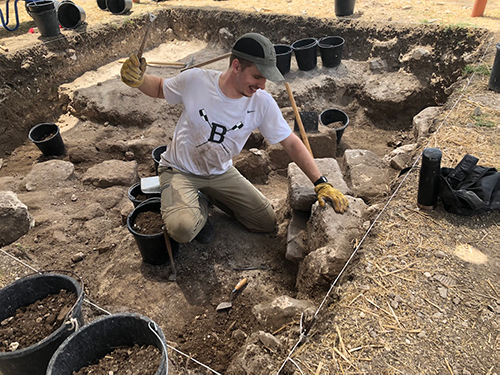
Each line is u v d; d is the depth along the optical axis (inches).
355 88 248.7
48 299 90.3
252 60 94.0
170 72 262.1
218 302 115.3
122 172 171.2
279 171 191.5
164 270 122.7
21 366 79.7
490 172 112.7
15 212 130.3
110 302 114.3
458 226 105.0
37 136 201.5
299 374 75.4
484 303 85.3
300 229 127.8
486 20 235.8
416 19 250.7
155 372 73.9
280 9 286.0
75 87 243.0
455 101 167.8
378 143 226.7
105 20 277.4
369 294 88.9
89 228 139.2
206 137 109.7
